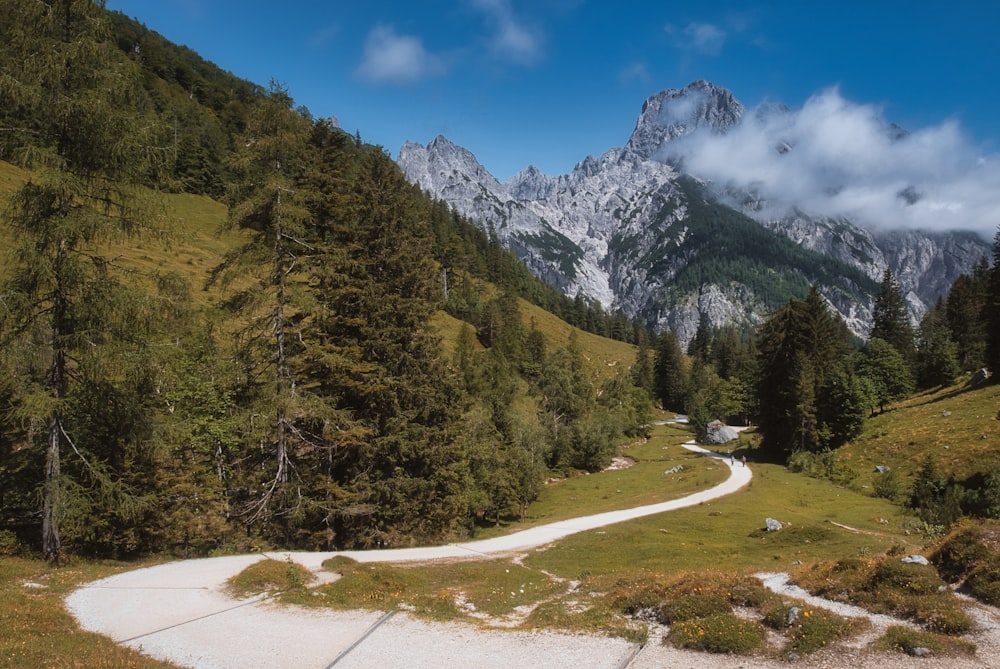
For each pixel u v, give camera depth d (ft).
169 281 65.31
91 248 62.23
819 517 125.59
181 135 378.32
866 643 37.68
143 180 63.72
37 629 40.11
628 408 354.95
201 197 368.89
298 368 88.12
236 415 88.74
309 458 94.53
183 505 84.28
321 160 92.58
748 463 228.43
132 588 56.13
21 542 68.85
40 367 57.98
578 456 257.55
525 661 38.19
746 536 110.52
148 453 73.20
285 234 83.15
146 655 38.22
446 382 112.27
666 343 522.88
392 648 40.98
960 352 307.78
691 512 137.59
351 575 59.11
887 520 120.88
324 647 41.16
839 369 221.25
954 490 125.49
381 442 96.73
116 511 69.36
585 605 51.90
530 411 284.61
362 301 97.14
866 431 203.82
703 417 351.87
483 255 565.53
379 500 97.81
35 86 54.54
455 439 112.16
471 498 128.57
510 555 91.66
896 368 260.21
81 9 57.26
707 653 38.78
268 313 83.66
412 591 57.72
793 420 220.64
